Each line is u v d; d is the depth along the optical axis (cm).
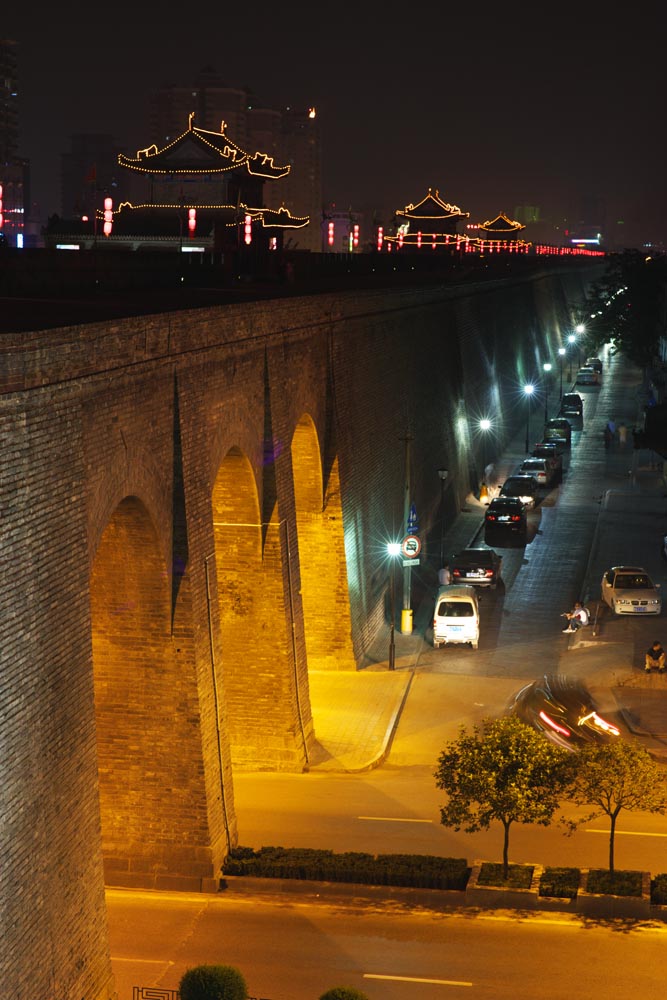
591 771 2495
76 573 2108
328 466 4053
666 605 4816
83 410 2155
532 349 10312
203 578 2739
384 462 4750
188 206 8181
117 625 2658
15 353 1866
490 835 2866
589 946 2319
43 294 3606
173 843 2655
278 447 3331
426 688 3962
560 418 8631
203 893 2606
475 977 2195
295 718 3353
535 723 3556
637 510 6500
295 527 3462
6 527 1862
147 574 2627
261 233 8438
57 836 2030
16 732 1897
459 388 6600
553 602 4931
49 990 1983
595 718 3547
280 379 3378
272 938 2356
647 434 7825
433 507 5806
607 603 4806
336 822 2948
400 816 2992
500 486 7188
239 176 8450
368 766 3347
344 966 2234
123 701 2667
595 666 4128
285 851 2708
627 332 10694
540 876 2550
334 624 4116
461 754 2506
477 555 5094
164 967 2242
